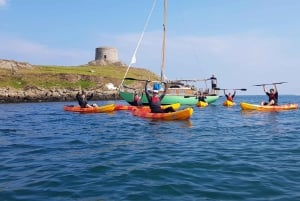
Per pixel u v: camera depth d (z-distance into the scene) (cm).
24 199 611
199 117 2477
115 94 7094
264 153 1035
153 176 754
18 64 8325
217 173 782
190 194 628
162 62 4091
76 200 600
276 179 726
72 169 828
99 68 10050
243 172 791
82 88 7212
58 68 8894
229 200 595
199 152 1051
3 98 5934
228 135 1484
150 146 1172
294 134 1509
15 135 1511
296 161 914
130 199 602
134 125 1859
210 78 4622
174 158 953
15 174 794
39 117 2544
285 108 3111
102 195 625
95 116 2519
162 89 3800
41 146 1198
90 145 1205
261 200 592
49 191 655
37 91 6644
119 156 988
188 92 4019
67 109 3128
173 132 1574
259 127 1809
